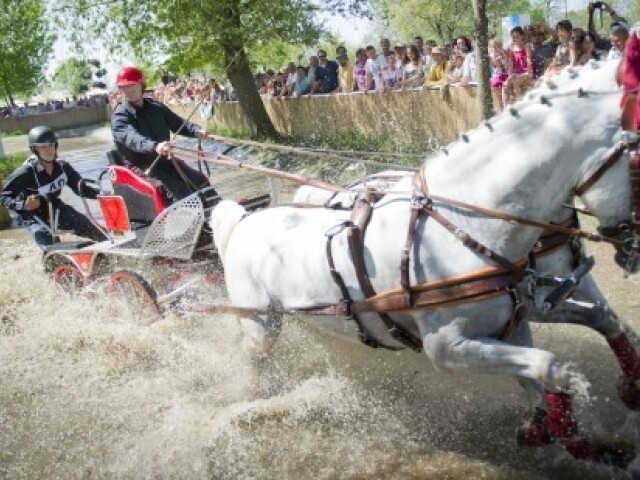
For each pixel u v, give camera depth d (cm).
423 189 386
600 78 339
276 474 446
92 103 4191
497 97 1088
